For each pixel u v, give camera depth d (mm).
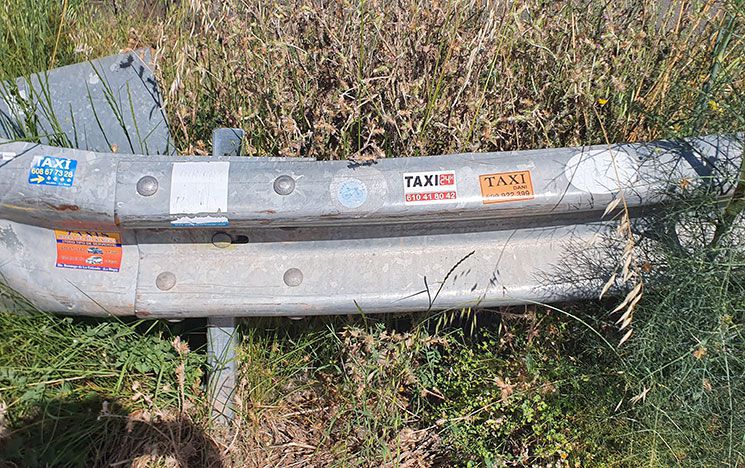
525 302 1254
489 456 1297
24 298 1211
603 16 1564
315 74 1438
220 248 1217
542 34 1503
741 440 1218
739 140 1215
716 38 1543
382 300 1223
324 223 1153
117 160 1131
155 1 2113
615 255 1269
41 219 1148
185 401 1322
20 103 1400
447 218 1176
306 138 1459
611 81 1431
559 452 1303
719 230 1246
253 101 1470
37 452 1177
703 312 1215
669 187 1188
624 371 1262
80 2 2100
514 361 1404
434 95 1384
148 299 1195
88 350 1301
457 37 1405
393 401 1363
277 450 1364
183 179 1122
